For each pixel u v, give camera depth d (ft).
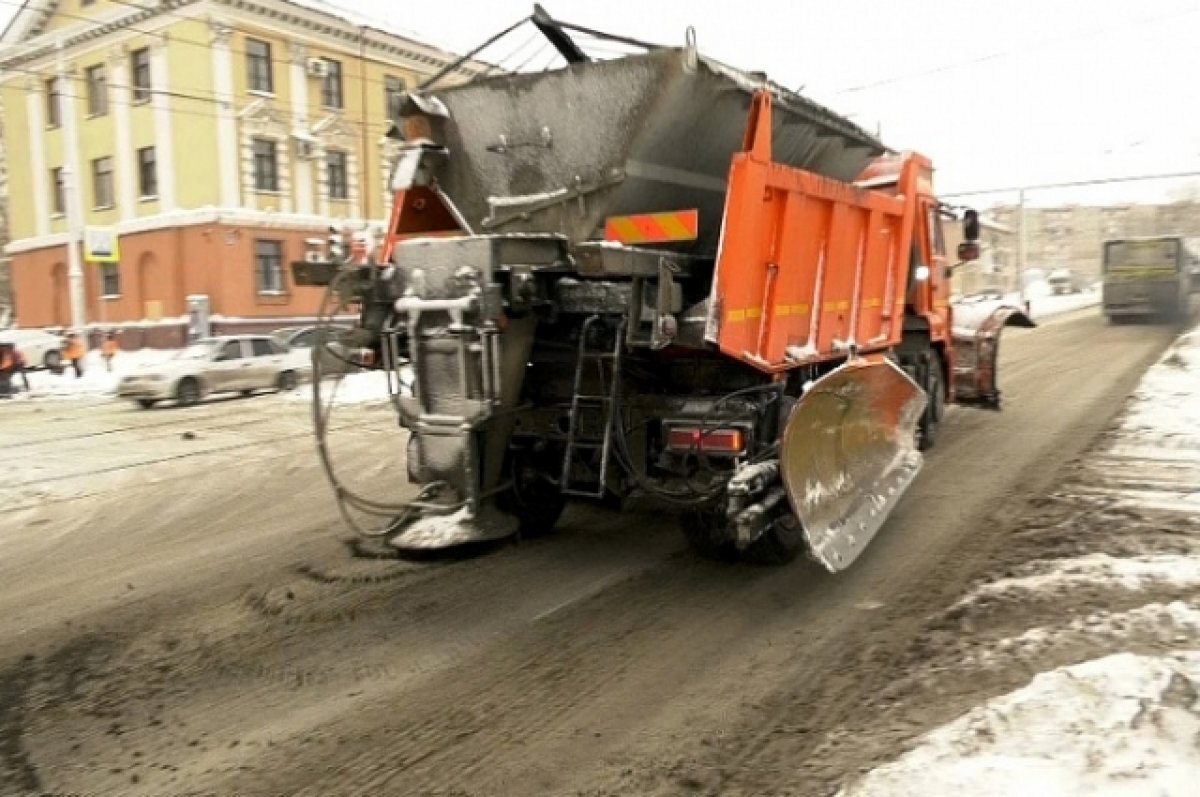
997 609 16.21
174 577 19.99
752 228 17.20
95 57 106.52
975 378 36.06
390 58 113.70
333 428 43.73
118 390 57.62
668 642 15.72
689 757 11.90
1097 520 21.40
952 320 35.40
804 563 19.80
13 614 17.89
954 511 23.56
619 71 17.80
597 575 19.33
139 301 106.42
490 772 11.71
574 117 18.60
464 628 16.53
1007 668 13.66
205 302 91.20
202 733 12.87
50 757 12.30
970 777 10.48
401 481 30.50
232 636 16.38
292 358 65.10
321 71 105.50
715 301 16.63
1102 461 28.25
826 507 18.28
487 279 16.96
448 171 20.48
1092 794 9.98
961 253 32.91
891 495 20.76
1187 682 12.14
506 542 21.29
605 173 18.57
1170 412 36.01
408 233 21.03
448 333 17.54
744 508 17.11
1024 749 11.03
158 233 102.83
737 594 18.03
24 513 27.27
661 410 18.75
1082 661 13.64
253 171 100.58
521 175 19.61
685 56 16.94
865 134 23.58
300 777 11.69
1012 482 26.48
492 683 14.28
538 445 20.48
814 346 20.21
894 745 11.73
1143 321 98.53
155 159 103.24
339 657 15.38
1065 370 54.54
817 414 17.66
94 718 13.38
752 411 18.06
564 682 14.26
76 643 16.24
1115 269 95.61
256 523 24.94
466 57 20.25
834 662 14.64
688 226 18.07
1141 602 15.99
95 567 21.12
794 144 20.76
